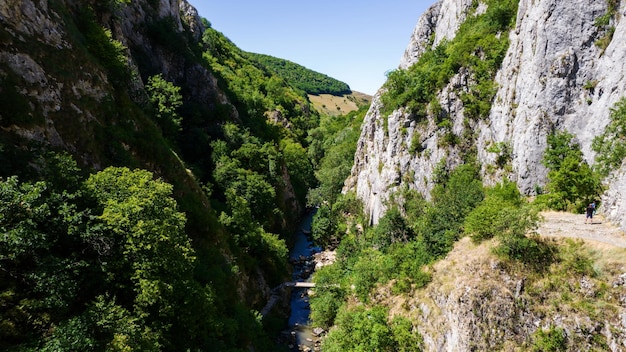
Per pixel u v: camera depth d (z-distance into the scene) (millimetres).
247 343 35125
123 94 43000
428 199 60750
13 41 28938
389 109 76375
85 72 36344
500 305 28547
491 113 55562
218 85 87062
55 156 25484
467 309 29750
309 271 65625
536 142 44281
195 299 28203
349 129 136625
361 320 35875
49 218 21609
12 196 18078
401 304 37625
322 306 46281
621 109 32250
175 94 60938
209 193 57531
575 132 42000
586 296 25656
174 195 40625
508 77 52531
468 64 59906
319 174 114000
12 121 26094
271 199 70562
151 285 23672
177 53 75188
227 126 75812
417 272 38188
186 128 70500
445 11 94312
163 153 42375
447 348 30625
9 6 29859
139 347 20312
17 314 18281
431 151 62062
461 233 38906
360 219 81375
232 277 41406
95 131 34312
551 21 44406
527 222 29828
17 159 23906
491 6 65000
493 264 30656
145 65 65438
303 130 146875
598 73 40781
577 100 42469
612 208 31188
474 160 56844
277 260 58344
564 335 25281
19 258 19203
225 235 47594
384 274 42031
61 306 19125
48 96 30359
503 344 27359
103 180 25922
